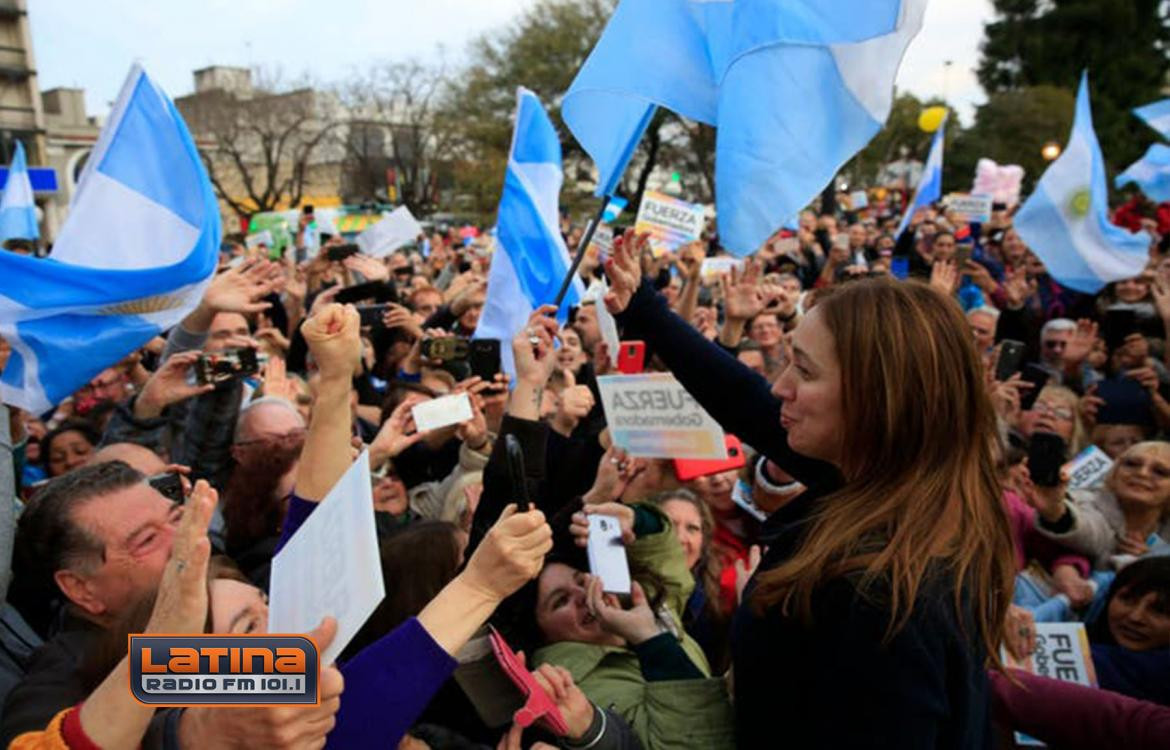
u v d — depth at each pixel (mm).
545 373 2639
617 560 2162
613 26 2664
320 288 7348
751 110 2406
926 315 1393
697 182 31547
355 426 4730
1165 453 3404
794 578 1308
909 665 1225
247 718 1159
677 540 2480
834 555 1306
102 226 3445
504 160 32125
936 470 1365
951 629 1260
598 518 2223
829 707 1256
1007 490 3359
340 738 1320
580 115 2914
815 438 1477
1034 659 2414
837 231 13102
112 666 1744
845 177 32812
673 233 6957
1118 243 6906
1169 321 5863
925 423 1363
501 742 1758
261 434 3021
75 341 3137
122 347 3211
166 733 1286
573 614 2242
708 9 2619
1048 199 7125
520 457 1473
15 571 2133
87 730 1166
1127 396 5012
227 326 4562
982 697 1362
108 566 2016
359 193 40250
